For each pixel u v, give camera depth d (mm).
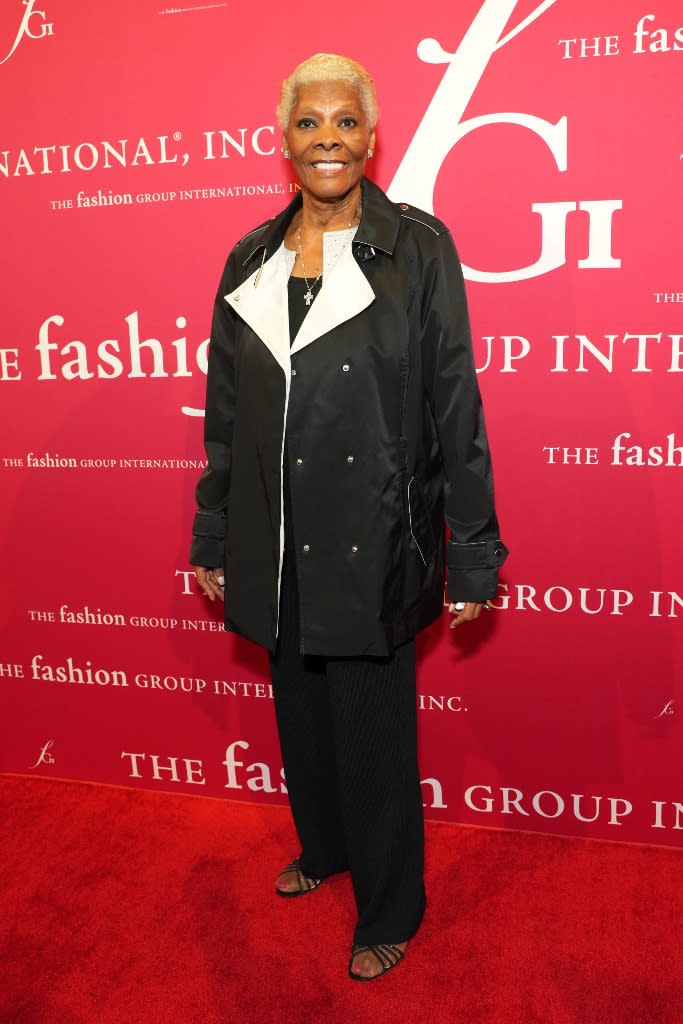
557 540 1865
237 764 2197
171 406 2014
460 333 1413
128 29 1843
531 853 1957
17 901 1832
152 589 2139
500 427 1836
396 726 1562
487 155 1728
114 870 1935
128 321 1989
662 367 1739
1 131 1959
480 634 1961
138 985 1594
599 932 1693
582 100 1667
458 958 1636
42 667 2260
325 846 1825
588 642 1905
